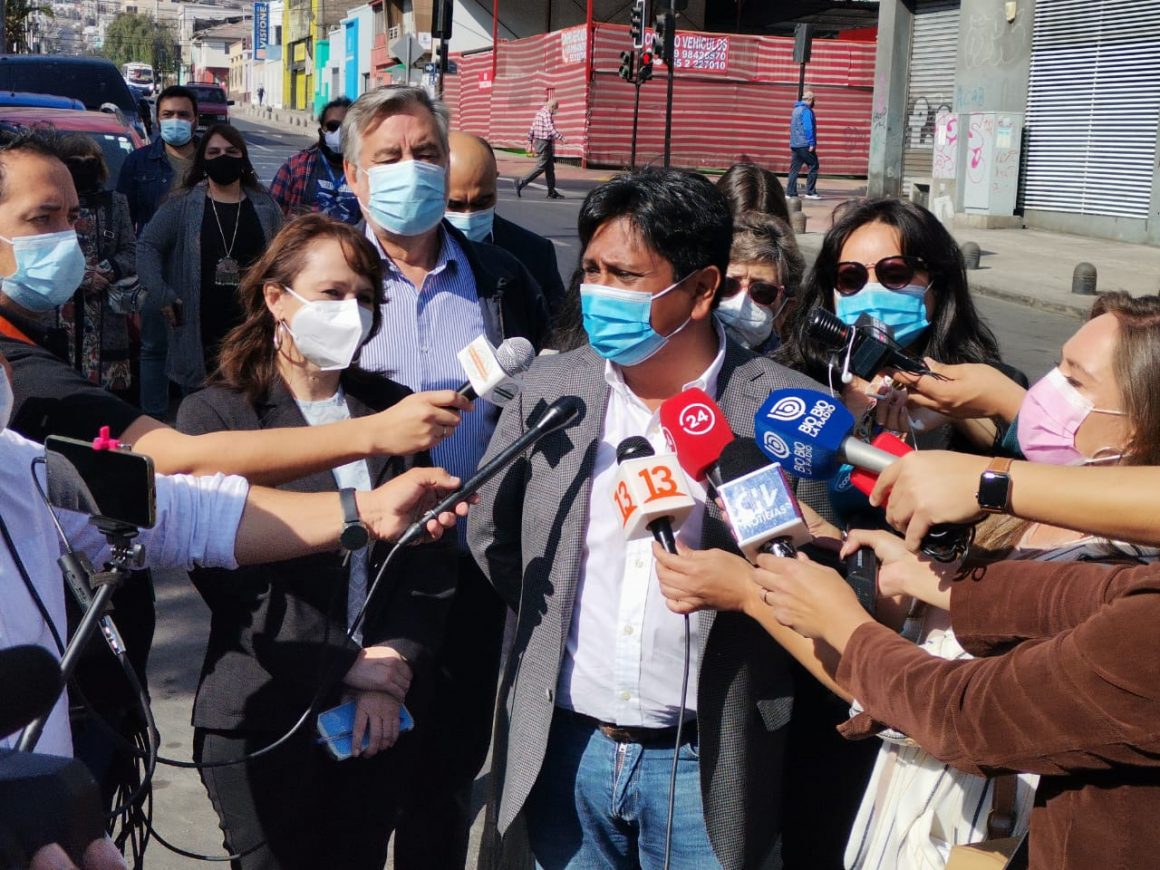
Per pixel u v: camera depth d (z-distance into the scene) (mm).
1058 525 1694
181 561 2422
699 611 2398
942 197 21688
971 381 2666
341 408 2922
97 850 1331
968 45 21328
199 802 4055
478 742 3361
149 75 79688
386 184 3350
